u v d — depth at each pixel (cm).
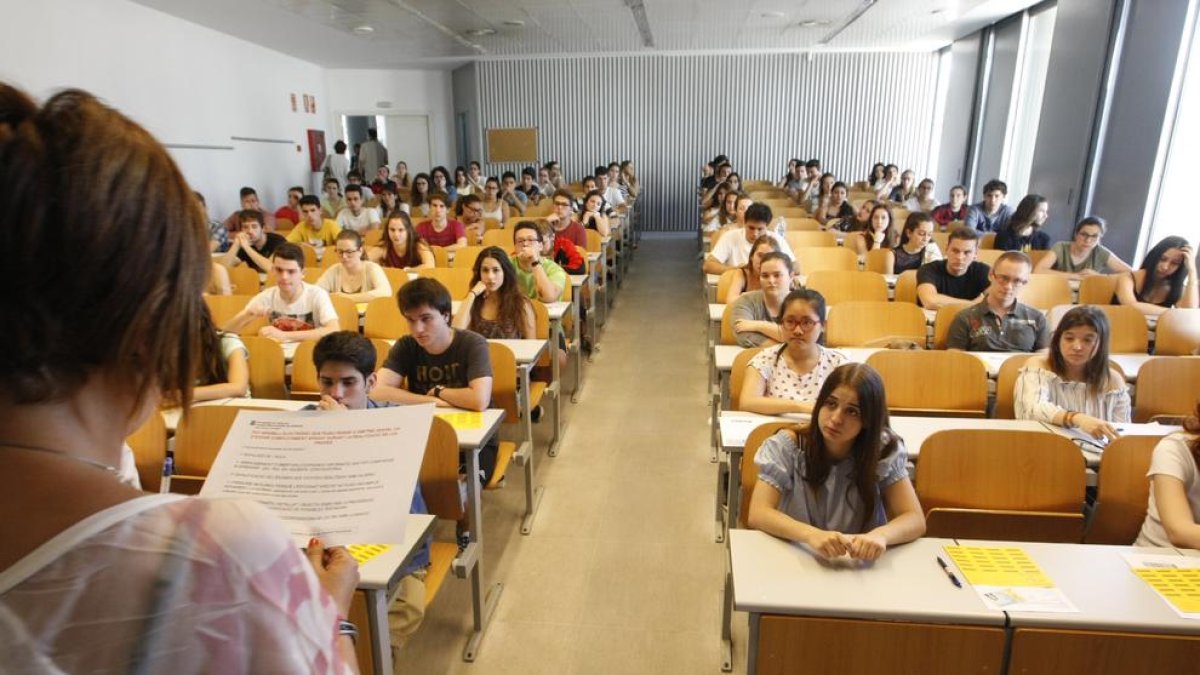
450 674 198
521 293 333
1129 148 500
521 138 1105
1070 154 570
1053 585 135
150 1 614
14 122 34
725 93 1062
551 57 1063
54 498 35
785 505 171
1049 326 313
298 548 43
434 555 196
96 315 35
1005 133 758
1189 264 371
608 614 224
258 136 863
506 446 260
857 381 159
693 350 510
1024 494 183
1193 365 254
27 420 36
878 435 161
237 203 811
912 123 1038
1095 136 539
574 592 235
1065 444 181
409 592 169
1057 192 590
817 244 554
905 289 410
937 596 132
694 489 305
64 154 33
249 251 491
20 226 32
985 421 220
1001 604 129
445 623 220
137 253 35
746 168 1090
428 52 964
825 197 754
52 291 33
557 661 203
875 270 477
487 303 335
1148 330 327
